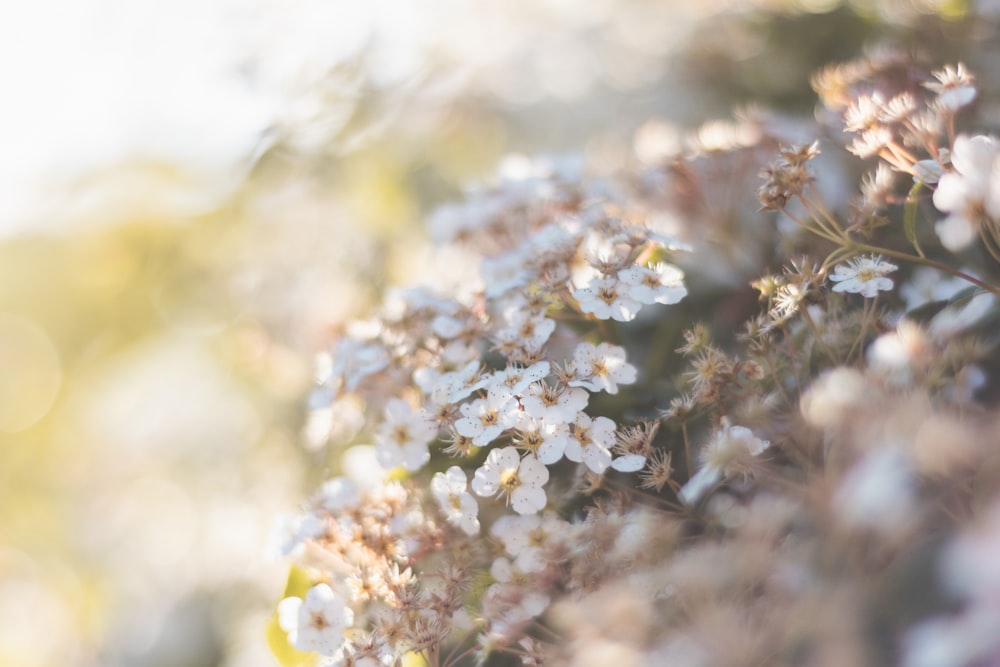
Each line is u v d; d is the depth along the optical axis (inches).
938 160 7.7
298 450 11.3
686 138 10.4
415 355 8.7
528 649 7.7
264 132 12.9
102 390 17.2
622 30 13.9
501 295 8.7
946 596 6.4
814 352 7.9
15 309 17.5
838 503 6.7
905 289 8.4
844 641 6.5
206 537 13.2
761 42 11.9
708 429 8.0
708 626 6.8
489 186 10.1
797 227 8.9
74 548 16.5
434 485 8.0
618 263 8.3
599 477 7.9
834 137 9.3
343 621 7.9
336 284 12.1
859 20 11.2
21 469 17.9
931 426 6.5
